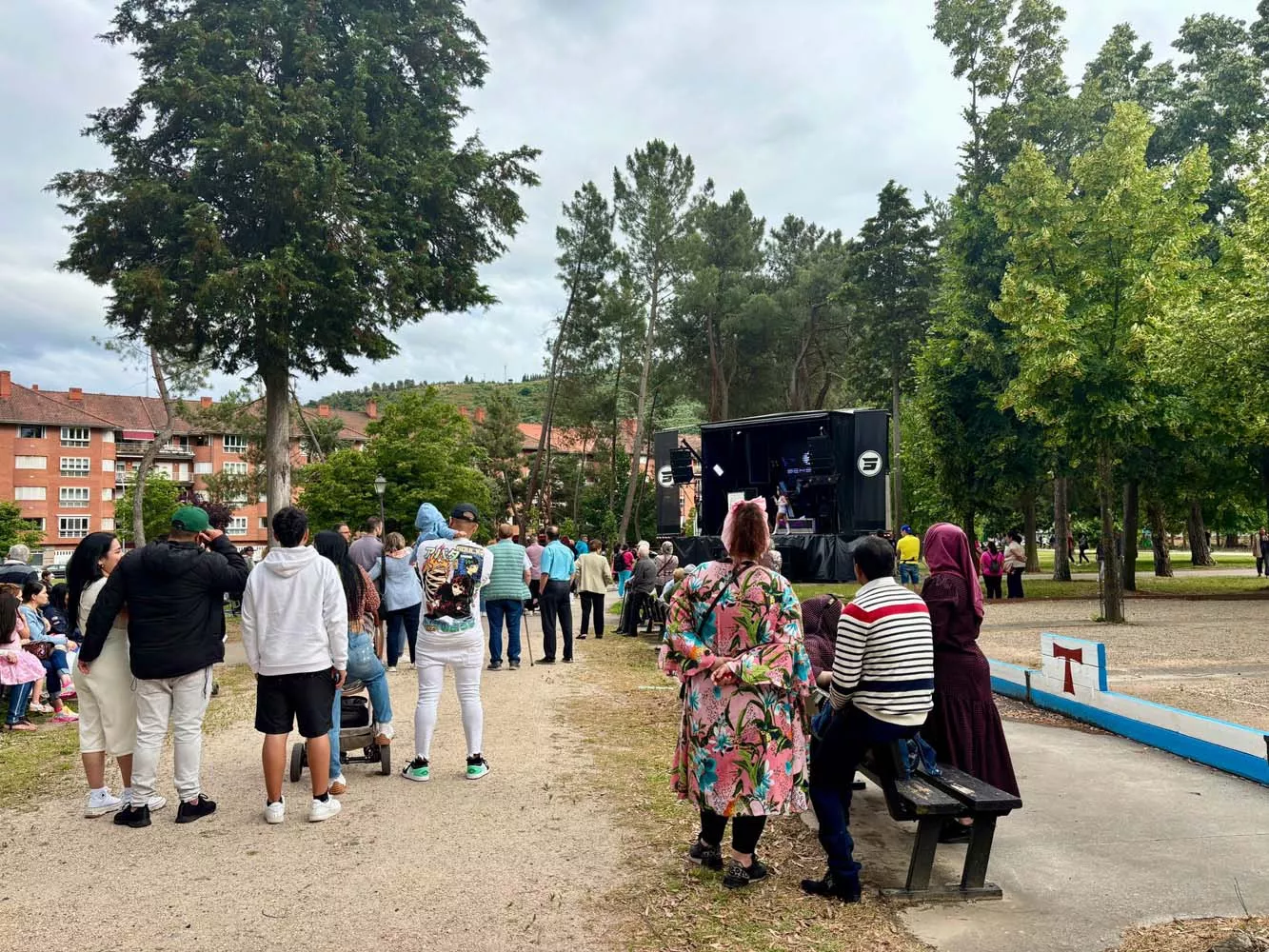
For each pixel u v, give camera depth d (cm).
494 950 350
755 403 5094
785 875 430
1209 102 2609
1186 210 1567
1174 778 596
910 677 404
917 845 401
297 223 1975
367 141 2100
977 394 2530
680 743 421
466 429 3775
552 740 727
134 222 1977
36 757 727
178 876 430
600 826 502
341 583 541
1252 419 1803
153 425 7938
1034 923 373
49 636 981
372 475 3472
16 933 367
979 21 2753
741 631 396
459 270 2316
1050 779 597
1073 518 4669
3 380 6919
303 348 2167
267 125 1914
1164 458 2302
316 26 2136
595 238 4275
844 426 1919
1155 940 353
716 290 4719
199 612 518
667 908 389
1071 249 1595
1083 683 784
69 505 7056
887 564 429
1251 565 4022
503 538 1141
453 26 2359
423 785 589
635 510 5434
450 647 602
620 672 1112
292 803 551
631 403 5016
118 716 538
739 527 402
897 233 3625
